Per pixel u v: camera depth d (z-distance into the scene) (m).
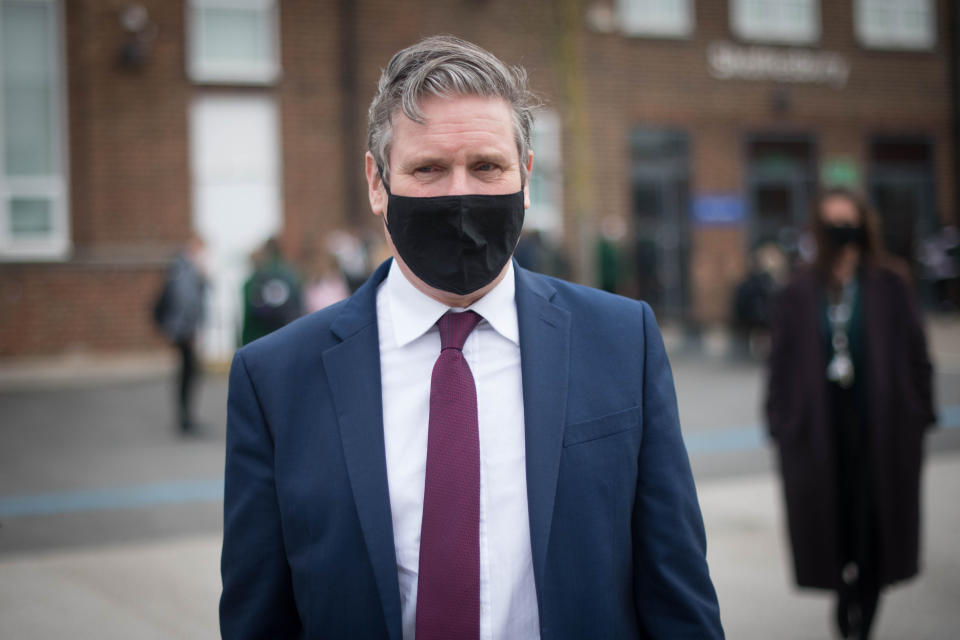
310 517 1.46
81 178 12.71
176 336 8.21
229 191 13.38
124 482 6.44
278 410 1.52
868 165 17.02
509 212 1.48
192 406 9.22
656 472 1.53
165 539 5.06
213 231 13.29
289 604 1.52
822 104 16.64
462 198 1.45
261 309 8.23
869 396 3.37
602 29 15.15
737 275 16.02
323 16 13.73
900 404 3.39
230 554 1.51
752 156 16.28
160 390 10.52
